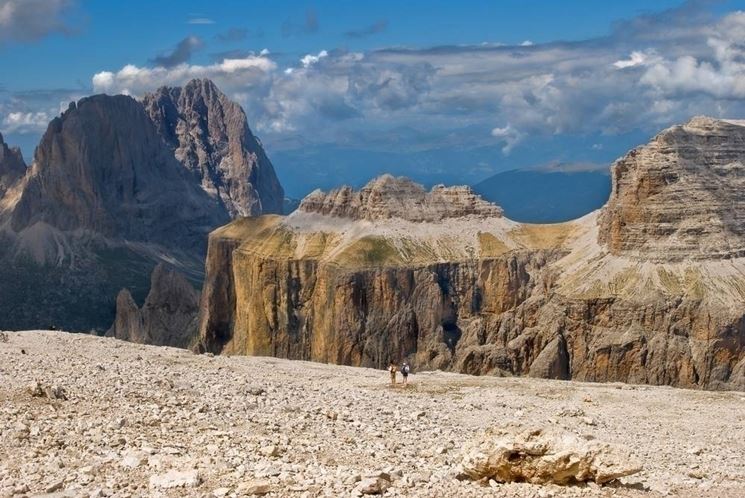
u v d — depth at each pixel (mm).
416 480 33875
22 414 40469
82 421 39750
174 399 47156
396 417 51906
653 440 53438
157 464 33094
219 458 34500
